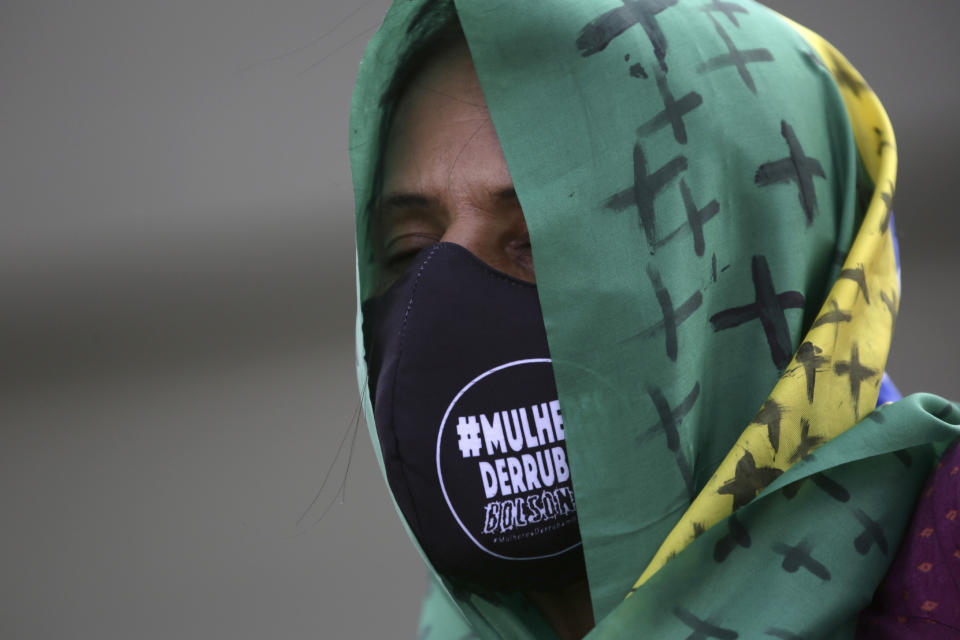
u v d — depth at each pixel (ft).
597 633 5.89
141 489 32.48
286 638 21.98
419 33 7.27
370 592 23.93
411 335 6.82
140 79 98.37
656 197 6.39
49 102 98.53
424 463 6.74
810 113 7.07
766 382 6.59
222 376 45.52
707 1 7.00
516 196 7.04
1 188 91.91
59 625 23.61
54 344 54.95
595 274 6.38
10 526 30.40
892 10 95.50
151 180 95.66
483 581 7.02
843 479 6.06
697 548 5.94
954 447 5.92
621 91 6.47
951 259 45.93
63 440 38.55
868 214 6.82
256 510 29.71
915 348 35.47
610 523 6.31
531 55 6.59
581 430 6.37
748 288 6.69
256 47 87.71
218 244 79.05
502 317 6.81
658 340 6.29
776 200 6.69
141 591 25.11
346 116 83.97
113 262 75.51
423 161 7.28
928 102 80.18
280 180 94.68
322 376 43.88
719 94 6.64
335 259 71.77
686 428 6.30
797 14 95.50
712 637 5.76
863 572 5.81
